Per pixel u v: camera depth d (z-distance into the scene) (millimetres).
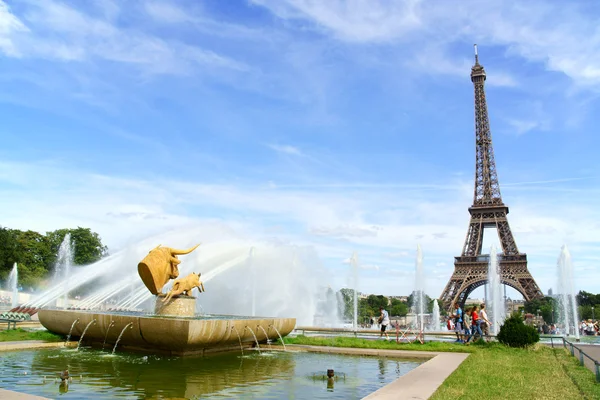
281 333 29531
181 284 27297
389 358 25406
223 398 13859
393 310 181375
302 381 17266
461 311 37906
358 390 15703
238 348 25984
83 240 120562
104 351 23938
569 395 14750
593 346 34531
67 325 26281
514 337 30719
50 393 14047
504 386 15938
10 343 24234
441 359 23078
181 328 20859
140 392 14336
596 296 176250
